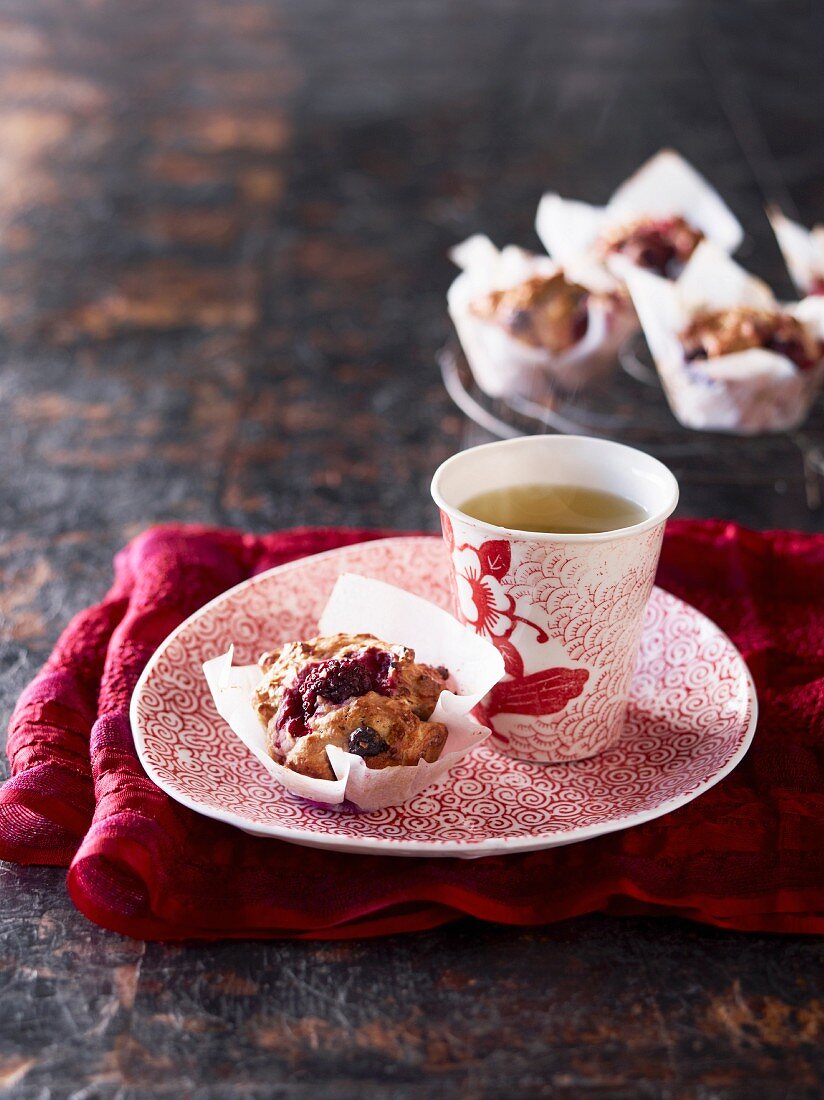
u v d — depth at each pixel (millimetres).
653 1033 547
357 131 1838
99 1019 549
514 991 560
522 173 1640
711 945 578
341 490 893
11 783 617
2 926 582
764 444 926
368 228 1438
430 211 1496
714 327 889
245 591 694
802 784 631
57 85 2088
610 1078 533
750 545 770
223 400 1011
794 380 885
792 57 2238
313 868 594
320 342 1117
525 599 619
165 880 584
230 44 2395
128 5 2721
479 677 628
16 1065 535
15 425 970
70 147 1749
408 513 867
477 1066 536
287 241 1393
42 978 563
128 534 842
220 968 567
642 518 651
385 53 2322
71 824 611
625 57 2262
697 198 1035
